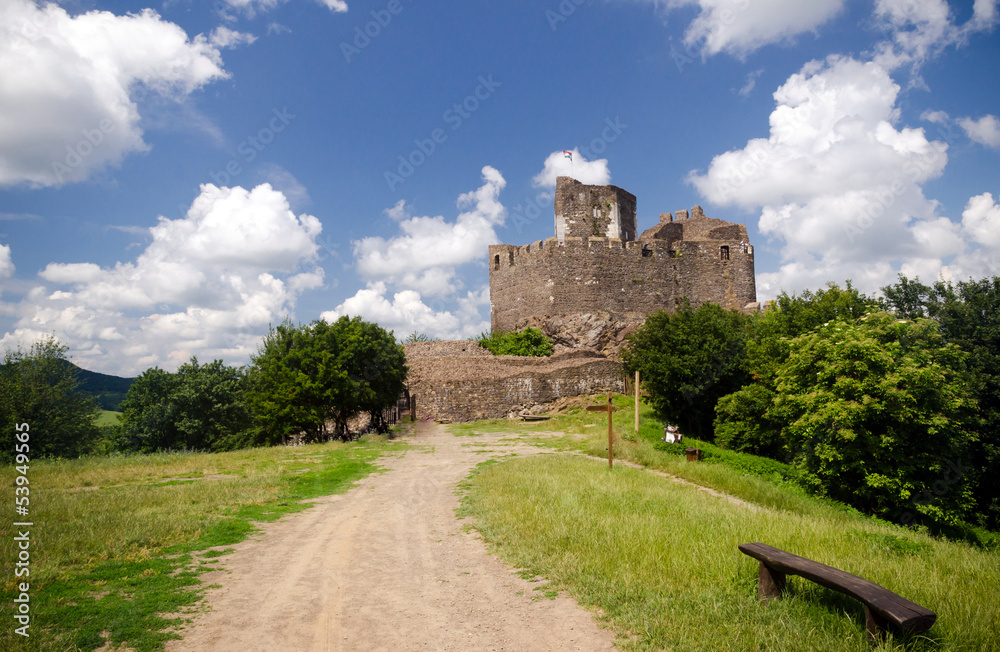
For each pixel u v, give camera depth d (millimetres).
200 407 46781
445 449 23844
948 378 17562
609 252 50281
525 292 51469
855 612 5242
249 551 8602
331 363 30297
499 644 5051
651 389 29578
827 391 16781
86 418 38312
